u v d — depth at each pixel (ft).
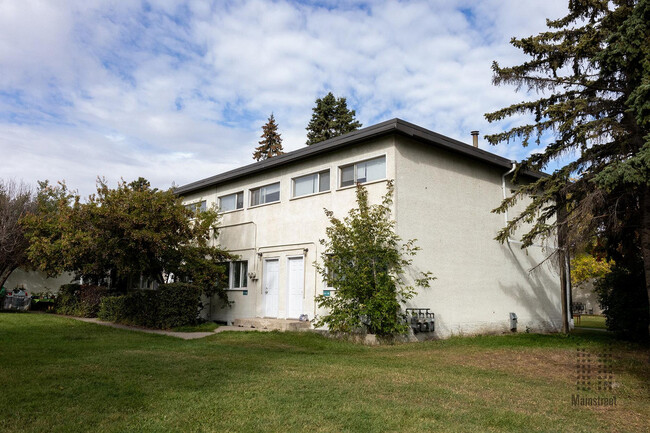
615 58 32.55
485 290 53.98
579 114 40.37
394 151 45.50
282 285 55.16
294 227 54.80
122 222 48.47
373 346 40.93
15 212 74.02
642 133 37.06
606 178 29.63
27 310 75.31
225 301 61.72
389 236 43.37
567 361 34.86
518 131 43.65
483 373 28.81
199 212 60.18
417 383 24.58
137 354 31.40
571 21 43.75
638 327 47.75
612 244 47.24
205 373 25.35
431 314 46.60
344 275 43.75
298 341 41.24
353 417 17.99
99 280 73.00
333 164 51.29
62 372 24.80
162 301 49.47
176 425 16.65
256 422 17.12
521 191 44.98
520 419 18.48
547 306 64.03
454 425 17.48
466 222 52.75
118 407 18.69
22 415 17.49
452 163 52.11
